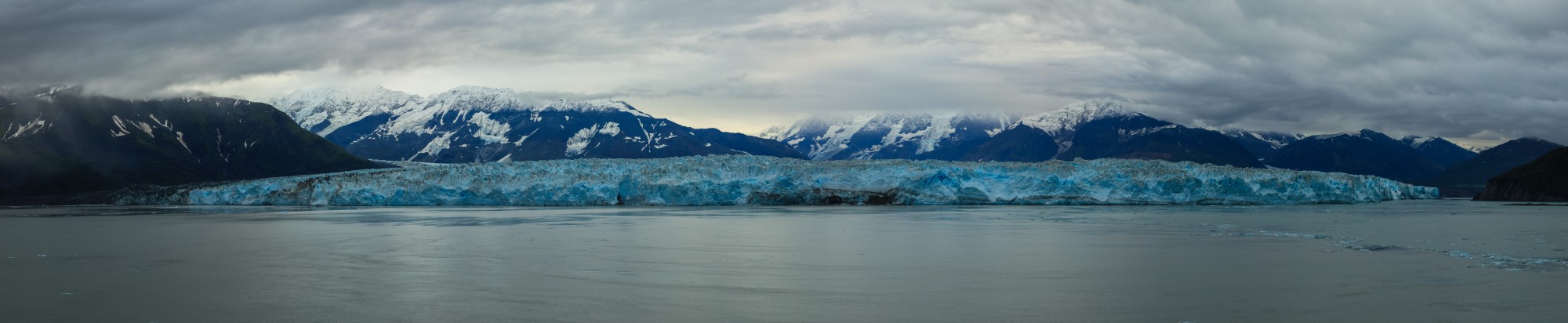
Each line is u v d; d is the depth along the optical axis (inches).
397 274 2121.1
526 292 1836.9
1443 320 1537.9
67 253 2637.8
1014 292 1834.4
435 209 5664.4
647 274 2096.5
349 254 2559.1
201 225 3964.1
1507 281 1919.3
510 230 3457.2
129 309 1680.6
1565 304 1652.3
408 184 6102.4
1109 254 2519.7
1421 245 2733.8
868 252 2598.4
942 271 2154.3
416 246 2787.9
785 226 3695.9
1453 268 2148.1
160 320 1588.3
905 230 3447.3
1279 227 3585.1
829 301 1734.7
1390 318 1552.7
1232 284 1931.6
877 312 1628.9
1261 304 1686.8
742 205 5777.6
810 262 2342.5
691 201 5816.9
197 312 1653.5
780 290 1863.9
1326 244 2795.3
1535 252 2506.2
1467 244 2785.4
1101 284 1946.4
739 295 1804.9
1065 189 5679.1
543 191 5979.3
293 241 2992.1
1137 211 4913.9
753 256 2495.1
